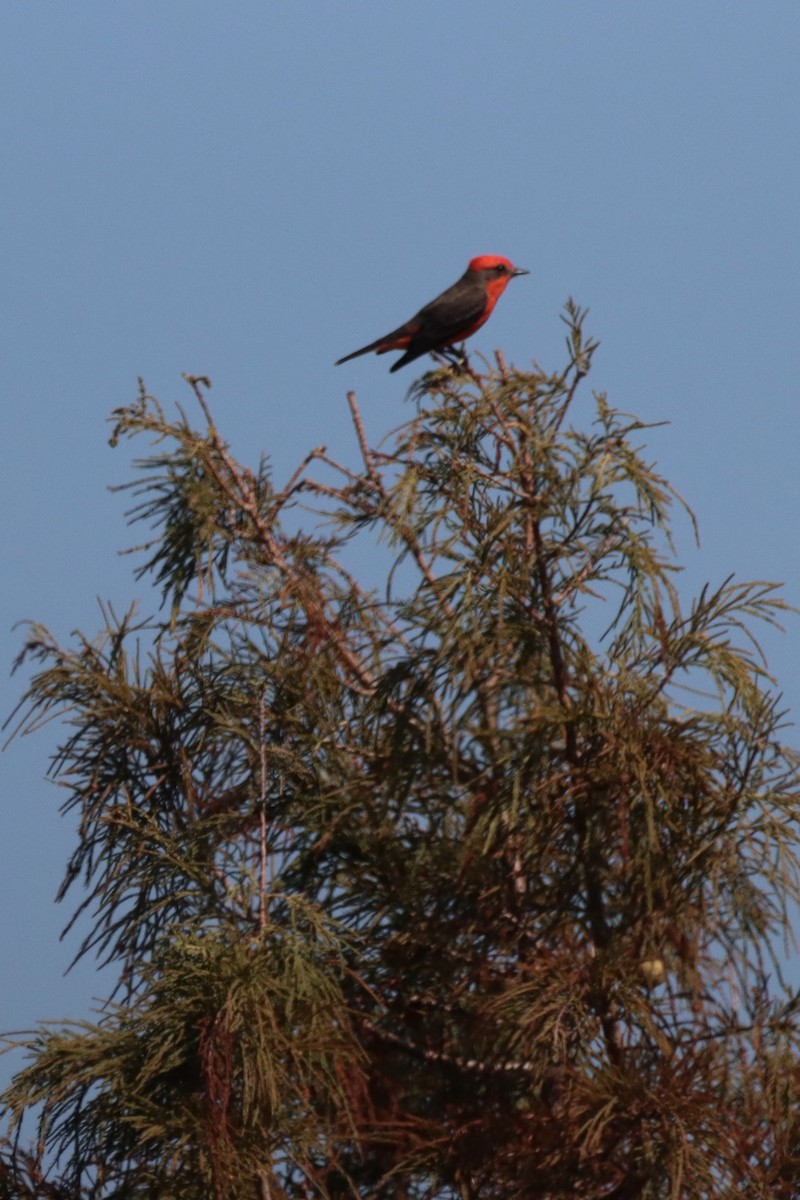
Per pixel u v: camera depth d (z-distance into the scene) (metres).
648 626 10.44
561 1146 9.48
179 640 11.91
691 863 9.99
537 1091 10.20
